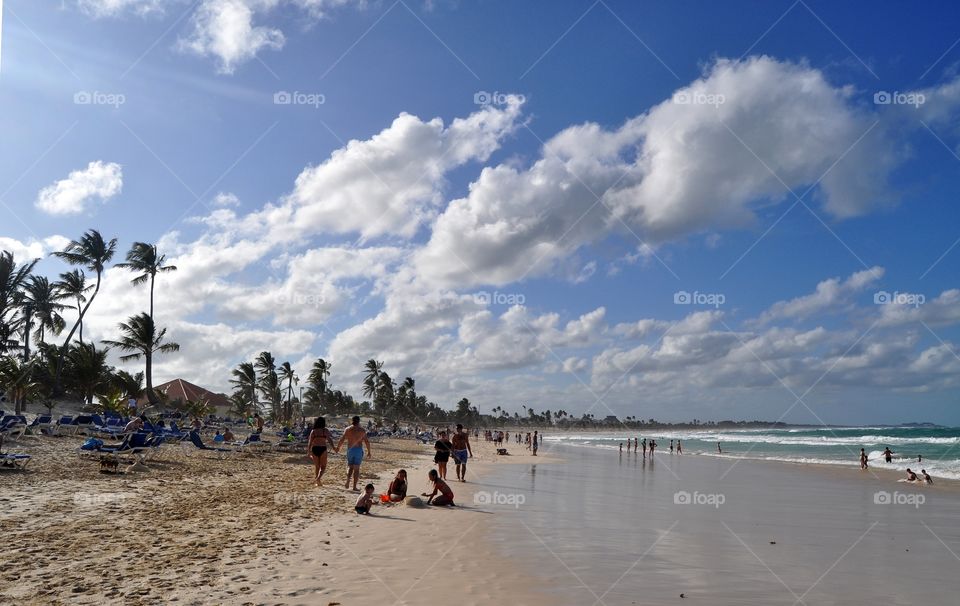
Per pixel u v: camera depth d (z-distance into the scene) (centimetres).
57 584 602
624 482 2295
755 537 1106
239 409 7469
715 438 11475
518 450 6050
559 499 1605
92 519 923
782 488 2239
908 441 7969
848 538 1132
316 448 1525
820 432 15488
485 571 763
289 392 8550
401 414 13900
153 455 1972
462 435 1962
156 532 864
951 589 754
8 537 778
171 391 5975
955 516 1491
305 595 613
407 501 1309
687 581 759
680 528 1180
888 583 780
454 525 1089
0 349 4516
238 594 602
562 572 779
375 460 2800
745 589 730
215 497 1223
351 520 1070
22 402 3766
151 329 4828
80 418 2369
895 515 1512
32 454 1641
